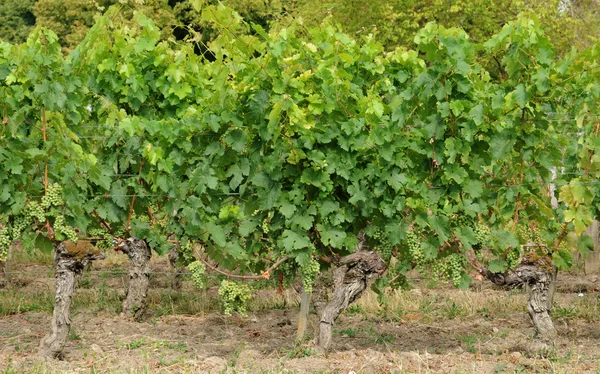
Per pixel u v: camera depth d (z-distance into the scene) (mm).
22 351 11016
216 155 10094
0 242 10148
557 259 10641
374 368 9914
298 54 9625
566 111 10656
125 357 10586
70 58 11266
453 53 9641
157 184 10391
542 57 9750
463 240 10297
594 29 24000
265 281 16219
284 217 10164
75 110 10586
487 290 16375
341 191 10297
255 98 9570
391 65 11602
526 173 10398
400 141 9914
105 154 10797
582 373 9742
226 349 11258
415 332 12820
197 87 11891
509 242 10336
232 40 9625
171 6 36875
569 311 14047
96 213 10664
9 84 10062
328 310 10609
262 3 32688
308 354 10508
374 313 14172
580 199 10281
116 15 12211
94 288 16406
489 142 10203
